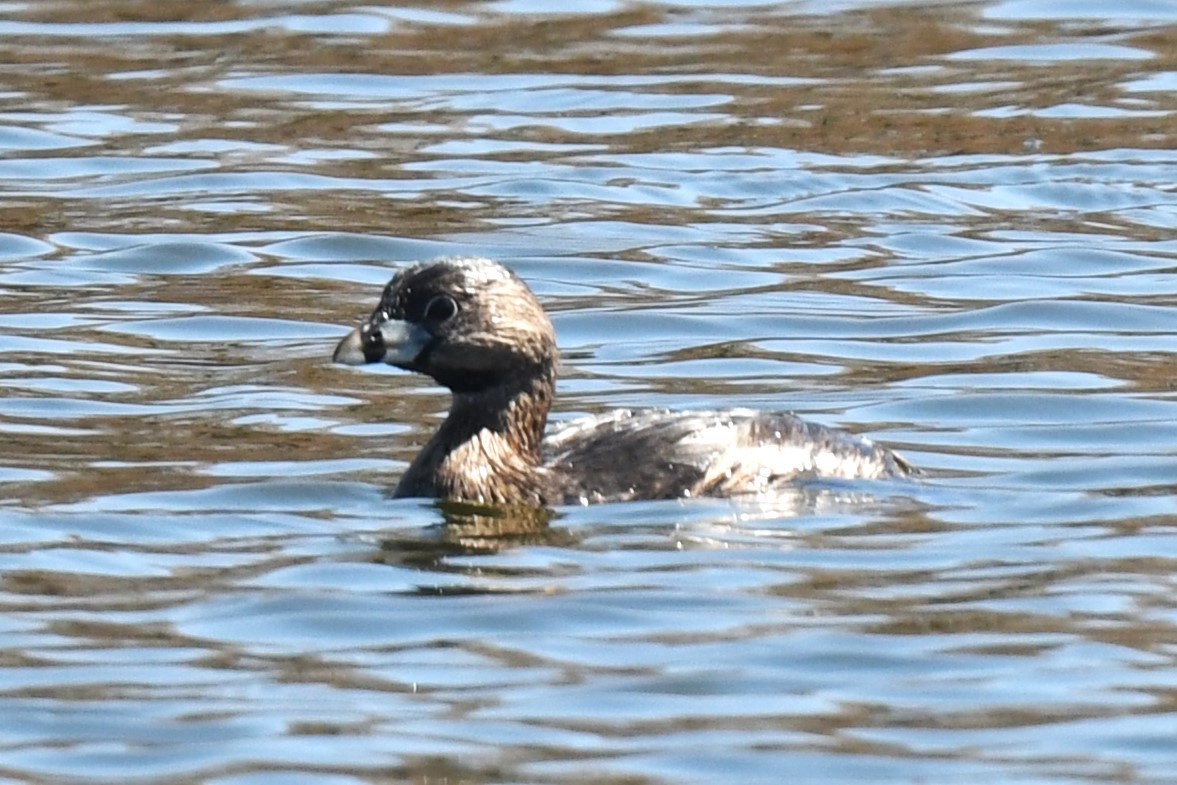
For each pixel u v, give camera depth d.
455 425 15.16
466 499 14.91
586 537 14.12
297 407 17.36
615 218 23.34
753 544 13.93
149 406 17.38
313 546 14.00
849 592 13.05
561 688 11.70
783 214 23.55
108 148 25.69
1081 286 21.08
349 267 21.97
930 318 20.12
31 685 11.76
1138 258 22.00
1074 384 17.95
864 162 25.14
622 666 11.98
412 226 23.06
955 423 16.92
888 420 17.03
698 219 23.36
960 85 28.02
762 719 11.30
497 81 28.23
